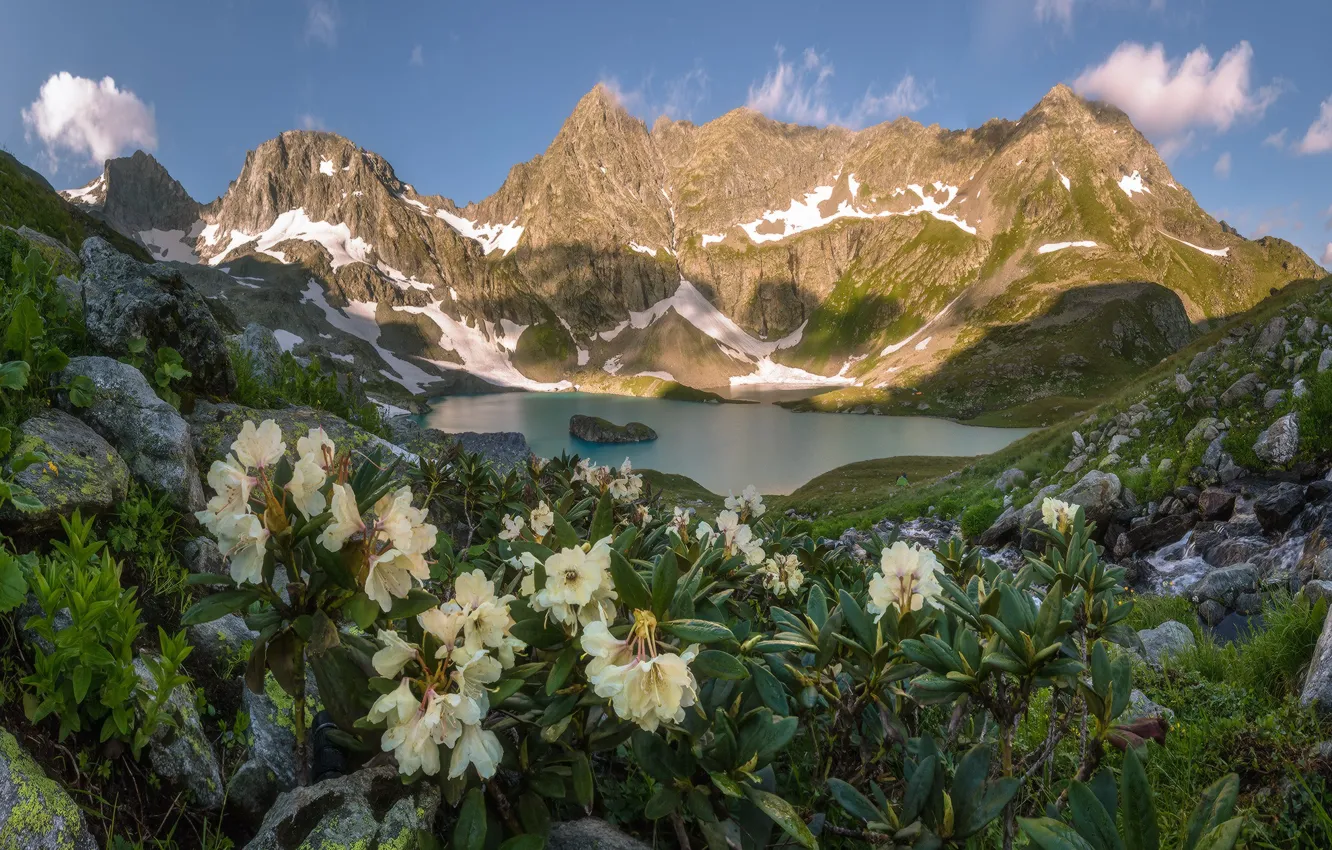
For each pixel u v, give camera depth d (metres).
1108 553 13.55
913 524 24.44
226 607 2.03
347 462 2.12
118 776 2.52
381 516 2.01
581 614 2.08
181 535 4.04
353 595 2.04
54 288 5.48
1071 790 1.89
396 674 1.89
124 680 2.46
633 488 6.71
